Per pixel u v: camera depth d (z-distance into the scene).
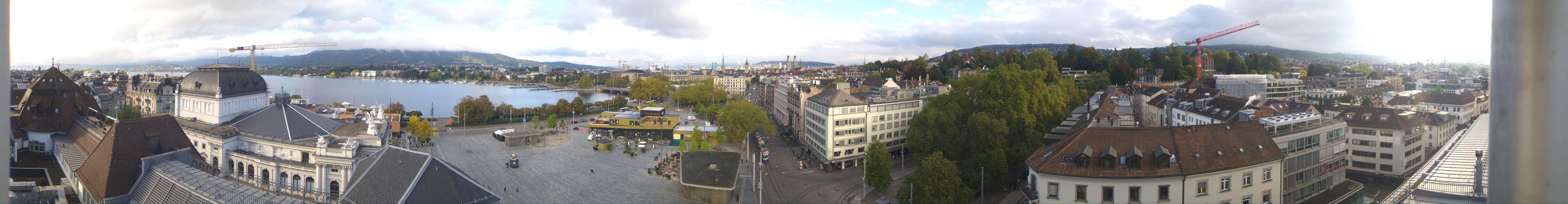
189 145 105.12
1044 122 142.00
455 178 84.56
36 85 120.94
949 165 94.81
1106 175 75.25
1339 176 101.44
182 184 85.38
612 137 188.00
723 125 197.62
